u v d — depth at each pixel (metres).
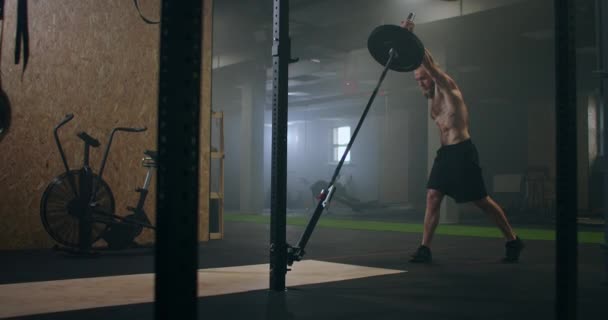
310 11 10.38
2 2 2.47
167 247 0.78
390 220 10.91
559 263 1.29
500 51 10.65
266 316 2.16
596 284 3.02
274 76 2.64
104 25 5.41
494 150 15.90
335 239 6.36
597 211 12.84
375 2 9.91
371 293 2.71
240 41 12.68
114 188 5.35
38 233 4.97
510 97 14.12
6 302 2.44
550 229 8.36
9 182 4.86
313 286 2.91
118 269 3.61
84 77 5.27
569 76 1.29
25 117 4.96
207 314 2.20
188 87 0.81
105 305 2.37
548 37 11.12
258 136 13.85
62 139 5.14
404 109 16.89
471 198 3.94
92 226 4.73
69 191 4.67
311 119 20.31
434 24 9.82
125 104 5.48
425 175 16.50
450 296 2.63
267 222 9.95
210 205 6.26
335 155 20.62
